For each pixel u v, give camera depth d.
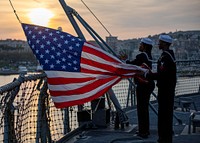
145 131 6.90
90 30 7.84
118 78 5.78
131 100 10.40
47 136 6.04
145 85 6.82
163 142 6.07
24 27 6.01
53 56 5.73
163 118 6.02
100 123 7.76
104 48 7.87
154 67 6.94
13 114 4.52
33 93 5.29
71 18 7.81
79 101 5.61
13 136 4.51
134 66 5.85
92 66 5.73
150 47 6.69
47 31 5.94
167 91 5.92
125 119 7.86
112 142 6.56
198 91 13.62
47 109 6.00
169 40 5.89
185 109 10.42
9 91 4.37
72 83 5.62
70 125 7.59
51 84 5.59
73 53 5.73
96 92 5.66
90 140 6.77
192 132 7.32
